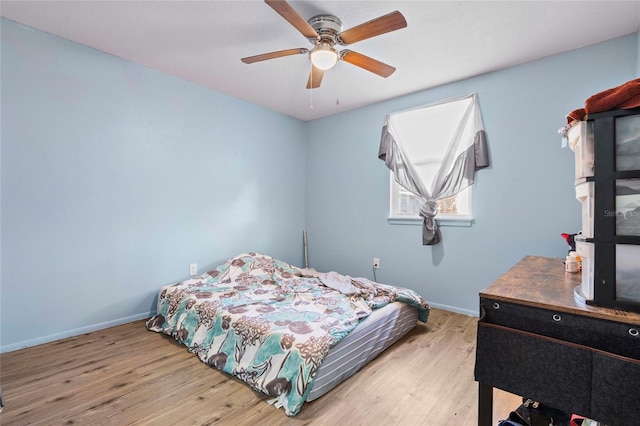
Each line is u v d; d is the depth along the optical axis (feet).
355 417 4.99
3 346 6.90
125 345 7.42
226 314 6.94
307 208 14.35
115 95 8.52
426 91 10.52
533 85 8.55
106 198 8.41
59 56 7.56
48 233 7.48
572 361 2.85
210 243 10.84
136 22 6.92
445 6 6.23
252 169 12.16
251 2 6.23
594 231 2.97
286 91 10.86
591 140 3.08
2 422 4.73
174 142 9.82
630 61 7.26
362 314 6.91
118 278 8.66
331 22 6.48
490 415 3.31
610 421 2.65
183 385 5.80
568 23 6.80
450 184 9.89
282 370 5.47
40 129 7.33
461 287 9.91
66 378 5.96
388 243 11.59
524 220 8.76
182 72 9.45
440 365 6.64
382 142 11.43
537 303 3.09
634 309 2.76
